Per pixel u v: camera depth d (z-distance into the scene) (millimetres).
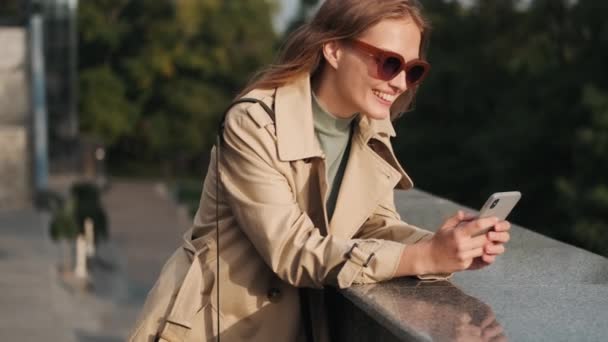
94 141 57125
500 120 43156
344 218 3729
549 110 39188
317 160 3605
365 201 3756
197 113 80125
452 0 51156
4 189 43281
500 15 48438
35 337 22609
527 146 39312
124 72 80062
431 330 3033
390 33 3486
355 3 3500
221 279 3654
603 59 38719
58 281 29969
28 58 43938
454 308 3250
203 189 3789
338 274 3432
